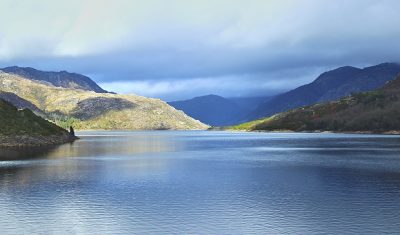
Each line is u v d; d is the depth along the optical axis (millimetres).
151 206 52531
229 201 55344
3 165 99750
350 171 86188
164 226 43562
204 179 76000
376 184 68688
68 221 45625
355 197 57656
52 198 57594
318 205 52688
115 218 46750
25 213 49125
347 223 44156
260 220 45625
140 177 78812
